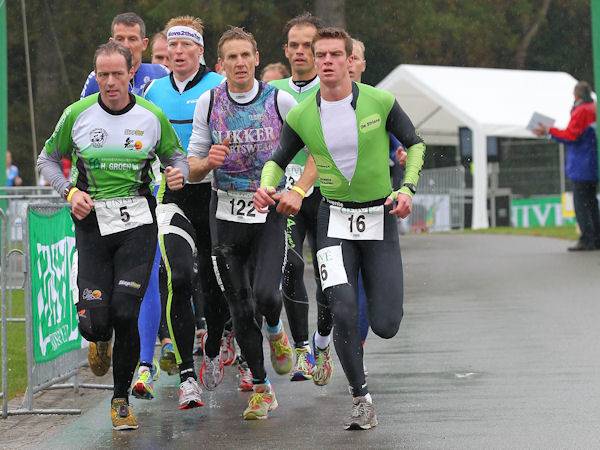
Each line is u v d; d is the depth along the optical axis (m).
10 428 12.52
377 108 11.78
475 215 51.91
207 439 11.38
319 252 11.90
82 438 11.71
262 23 61.88
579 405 12.19
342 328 11.60
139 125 12.03
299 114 11.90
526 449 10.35
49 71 62.50
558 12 82.56
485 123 50.84
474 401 12.68
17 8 62.09
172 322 12.72
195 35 13.90
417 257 32.03
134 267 11.98
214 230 12.66
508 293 22.75
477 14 75.31
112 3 61.78
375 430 11.41
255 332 12.40
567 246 33.78
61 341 14.33
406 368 15.08
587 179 30.97
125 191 12.08
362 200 11.88
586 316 18.97
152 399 13.81
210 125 12.60
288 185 14.46
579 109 30.88
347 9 68.44
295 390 14.04
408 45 72.06
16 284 22.14
